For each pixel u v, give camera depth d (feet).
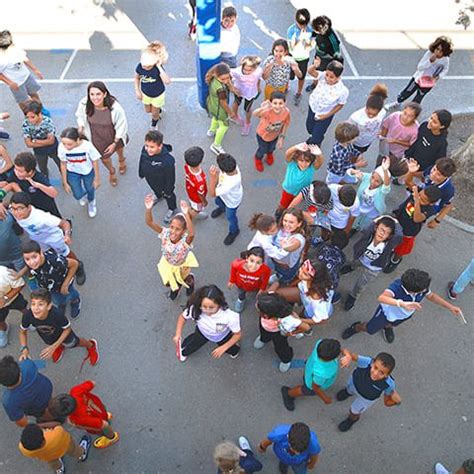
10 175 20.08
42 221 18.06
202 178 20.72
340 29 35.04
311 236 19.66
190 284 20.39
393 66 32.53
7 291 16.85
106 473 16.37
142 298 20.74
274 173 25.93
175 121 28.19
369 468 16.75
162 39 33.12
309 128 25.40
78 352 19.06
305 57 27.61
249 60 24.38
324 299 16.92
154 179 21.13
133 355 19.06
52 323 15.85
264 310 15.97
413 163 20.71
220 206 23.24
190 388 18.29
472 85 31.55
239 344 19.53
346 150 21.56
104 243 22.52
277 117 22.95
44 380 14.82
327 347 14.75
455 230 23.99
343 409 18.01
